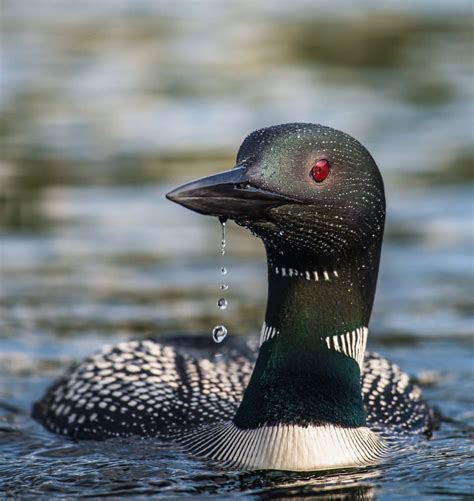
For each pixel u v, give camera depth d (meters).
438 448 7.49
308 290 6.88
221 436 7.12
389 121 19.23
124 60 24.14
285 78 22.53
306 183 6.60
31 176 16.23
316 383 6.85
